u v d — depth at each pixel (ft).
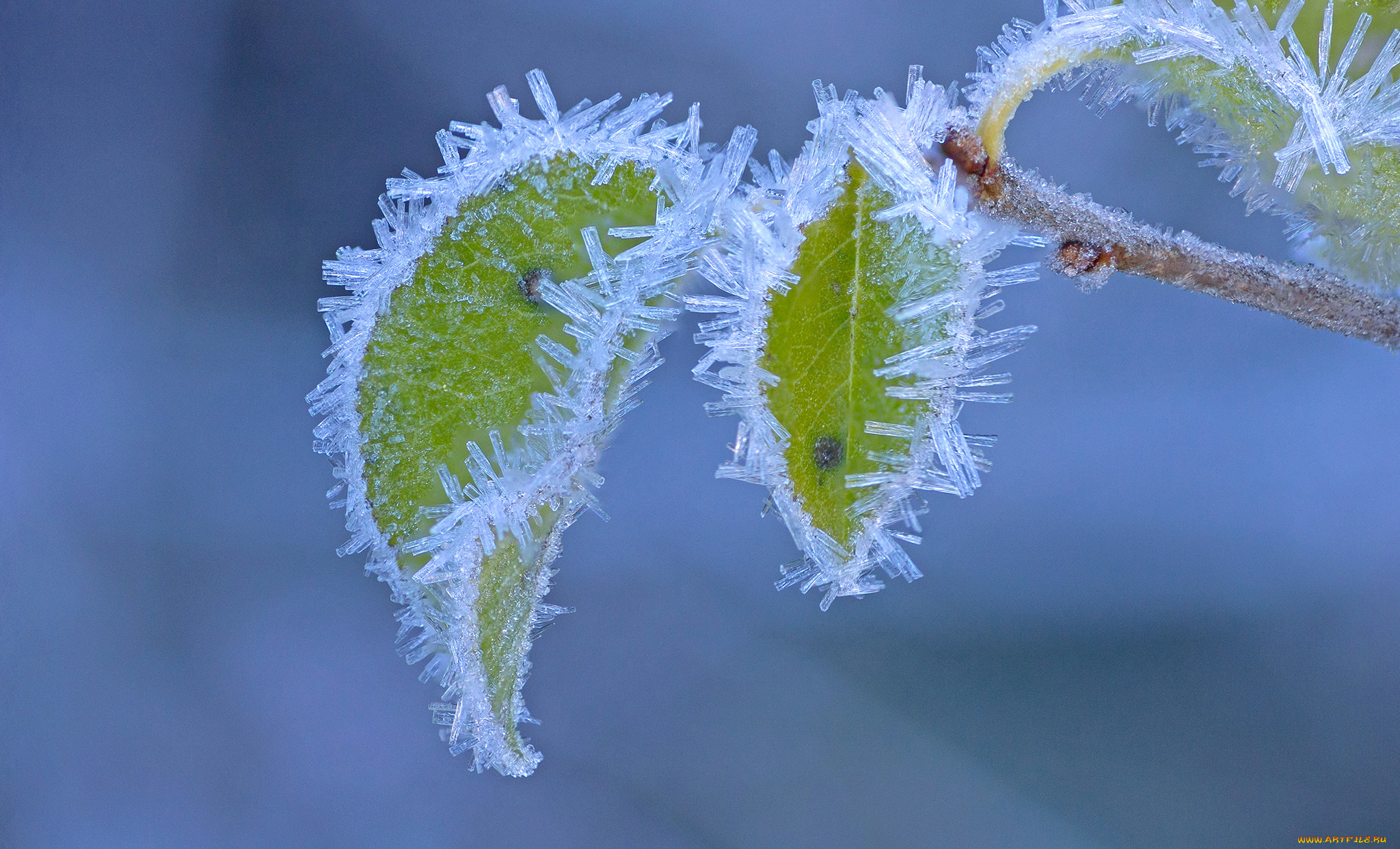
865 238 0.84
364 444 0.85
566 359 0.84
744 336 0.84
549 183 0.85
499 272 0.84
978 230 0.84
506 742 0.85
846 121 0.84
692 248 0.84
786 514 0.85
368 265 0.85
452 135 0.85
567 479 0.85
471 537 0.85
